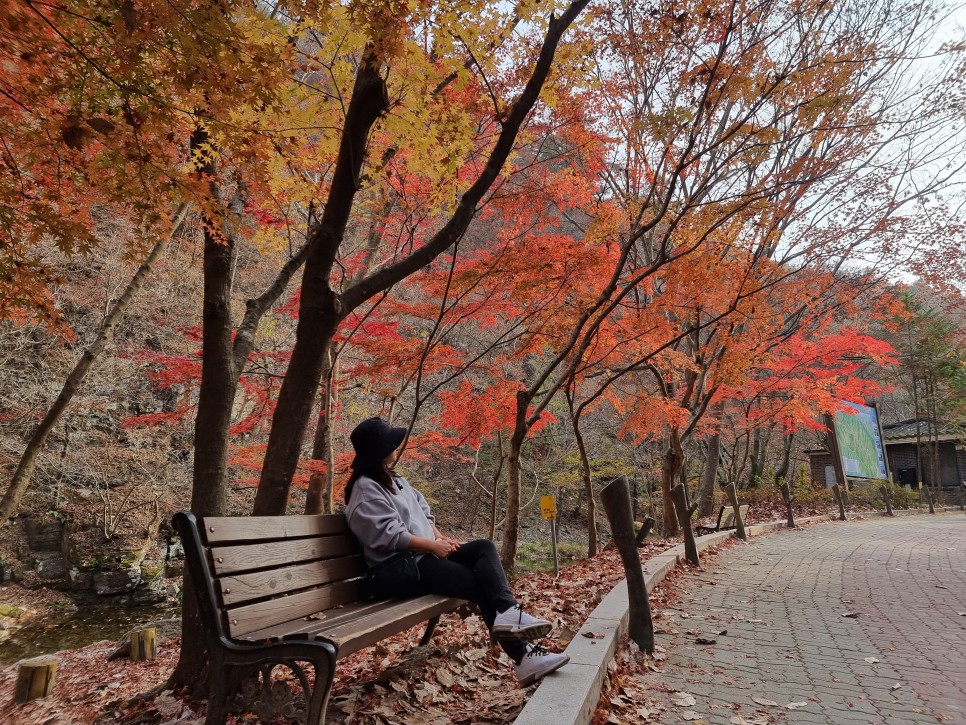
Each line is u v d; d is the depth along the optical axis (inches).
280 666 181.0
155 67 149.8
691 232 334.0
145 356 457.1
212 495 184.2
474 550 139.6
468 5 171.6
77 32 140.3
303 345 163.5
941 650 193.3
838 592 289.4
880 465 1159.0
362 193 314.8
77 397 785.6
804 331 510.3
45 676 271.0
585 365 427.2
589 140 311.4
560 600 244.7
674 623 226.4
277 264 730.2
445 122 216.5
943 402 1318.9
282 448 160.6
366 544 138.3
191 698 163.5
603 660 141.8
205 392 188.2
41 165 158.7
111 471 791.1
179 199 163.9
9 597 661.9
